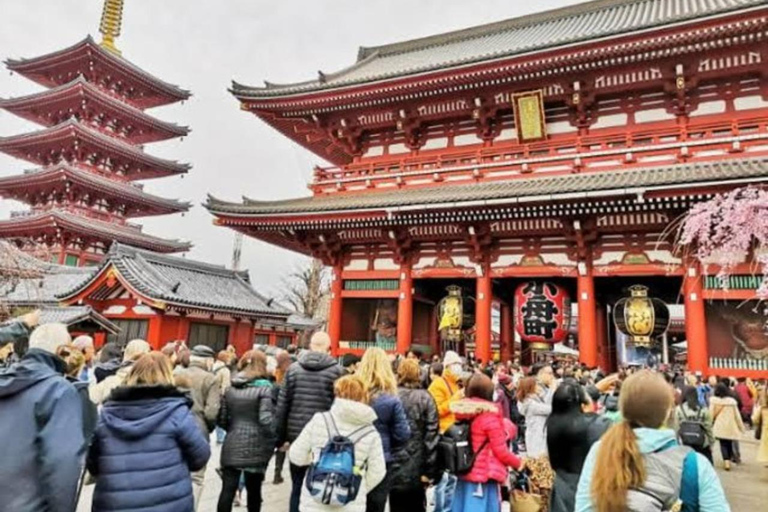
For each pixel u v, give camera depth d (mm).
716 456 14016
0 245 22172
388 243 22062
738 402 13781
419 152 24891
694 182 14812
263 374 6766
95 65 48906
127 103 51656
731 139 17406
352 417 4625
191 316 23203
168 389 4137
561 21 31625
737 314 16922
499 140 23141
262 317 26641
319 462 4453
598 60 19031
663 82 19625
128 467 3797
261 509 8117
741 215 11102
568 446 4727
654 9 27828
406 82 22234
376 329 22859
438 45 34938
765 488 10430
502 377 10805
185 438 4051
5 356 6094
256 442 6438
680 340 40625
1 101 49000
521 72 20344
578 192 16312
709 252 13086
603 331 24469
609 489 2777
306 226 22141
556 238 19688
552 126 22156
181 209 54000
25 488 3389
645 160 18781
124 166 51594
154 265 25672
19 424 3482
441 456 5504
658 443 2920
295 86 26000
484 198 17844
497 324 39188
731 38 17094
